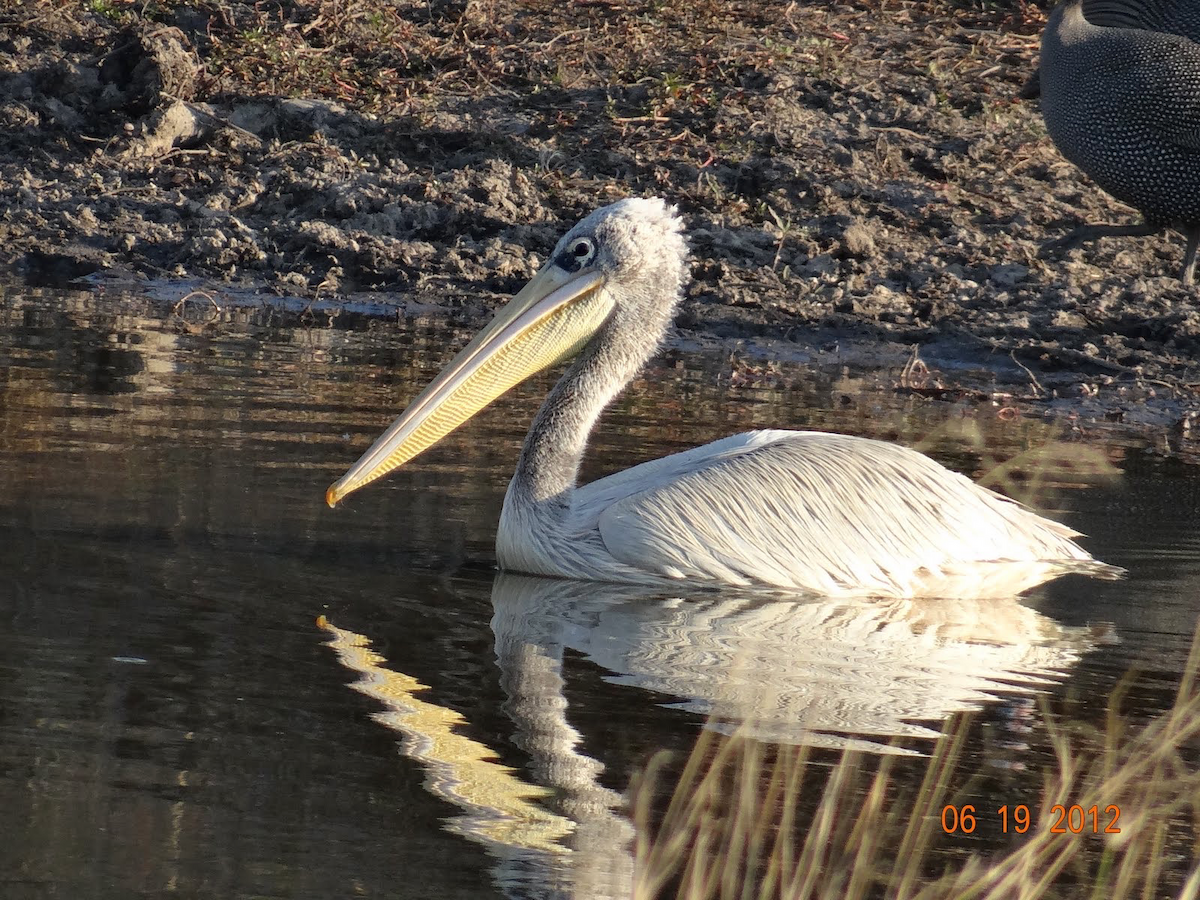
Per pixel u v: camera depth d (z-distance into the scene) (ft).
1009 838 21.26
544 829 20.53
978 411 52.54
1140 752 24.18
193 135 78.38
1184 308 65.26
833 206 73.92
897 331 62.90
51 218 70.28
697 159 77.61
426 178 74.54
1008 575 33.78
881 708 25.68
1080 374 59.06
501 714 24.35
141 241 68.85
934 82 86.53
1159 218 67.67
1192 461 46.60
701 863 20.01
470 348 35.65
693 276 67.56
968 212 74.90
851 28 93.04
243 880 18.61
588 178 76.23
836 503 33.22
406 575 31.58
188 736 22.67
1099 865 20.88
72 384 46.06
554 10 92.48
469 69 85.10
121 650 25.89
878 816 21.63
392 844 19.80
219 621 27.73
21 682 24.21
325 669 25.75
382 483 38.42
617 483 34.94
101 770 21.35
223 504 35.14
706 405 49.57
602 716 24.56
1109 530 37.81
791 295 66.28
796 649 28.76
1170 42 65.98
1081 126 67.46
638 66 86.17
